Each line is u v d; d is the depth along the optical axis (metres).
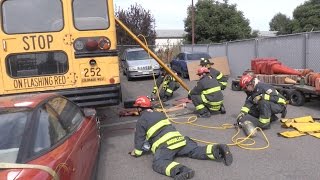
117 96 7.52
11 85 7.05
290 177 5.40
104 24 7.35
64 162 3.55
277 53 16.02
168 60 32.03
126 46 29.64
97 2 7.30
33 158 3.36
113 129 8.97
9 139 3.54
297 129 7.70
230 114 9.98
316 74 10.19
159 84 12.82
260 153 6.52
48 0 7.12
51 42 7.15
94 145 5.38
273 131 7.86
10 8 6.98
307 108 10.18
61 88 7.23
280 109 8.03
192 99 9.72
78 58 7.26
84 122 5.26
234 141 7.33
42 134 3.73
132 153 6.65
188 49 30.23
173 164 5.54
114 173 5.89
